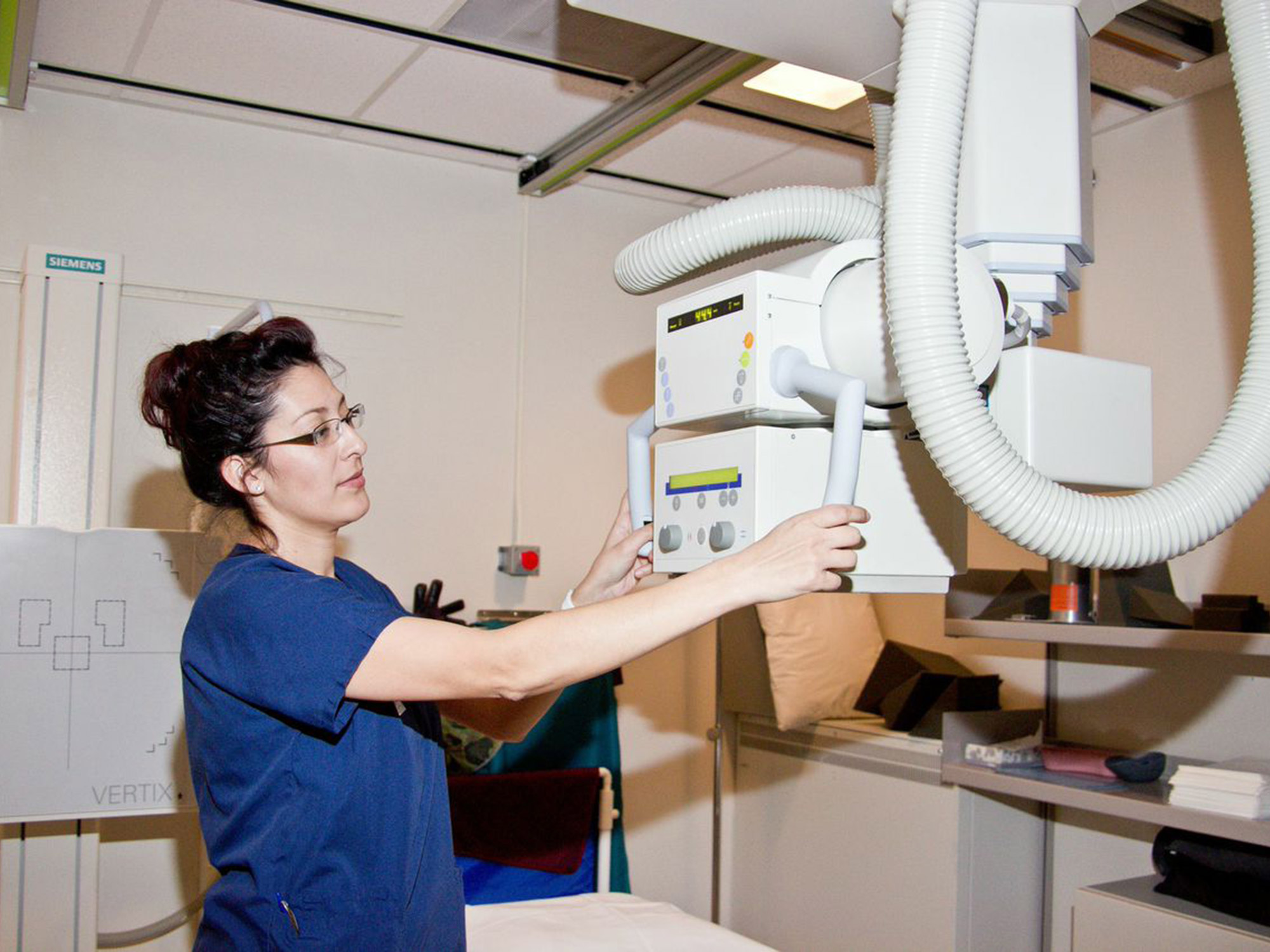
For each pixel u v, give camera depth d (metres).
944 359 1.10
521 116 2.85
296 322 1.43
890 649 3.07
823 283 1.28
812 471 1.26
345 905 1.29
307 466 1.37
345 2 2.25
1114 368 1.33
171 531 2.39
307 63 2.54
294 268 2.94
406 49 2.46
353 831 1.30
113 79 2.62
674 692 3.45
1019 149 1.29
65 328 2.41
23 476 2.37
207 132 2.85
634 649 1.12
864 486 1.30
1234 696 2.53
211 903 1.33
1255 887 2.11
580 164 2.98
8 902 2.28
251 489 1.39
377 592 1.64
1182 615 2.39
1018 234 1.28
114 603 2.32
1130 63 2.49
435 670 1.17
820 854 3.08
